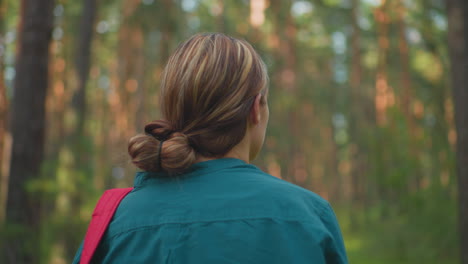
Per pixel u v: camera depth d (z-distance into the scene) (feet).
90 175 23.03
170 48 54.13
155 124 3.00
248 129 3.10
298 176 76.79
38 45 19.99
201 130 2.92
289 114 74.84
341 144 117.80
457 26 19.43
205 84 2.89
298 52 86.89
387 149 35.73
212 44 2.99
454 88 19.48
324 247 2.60
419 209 32.30
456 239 30.53
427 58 62.54
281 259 2.55
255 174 2.91
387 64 70.18
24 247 18.51
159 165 2.91
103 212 3.10
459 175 19.16
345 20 82.74
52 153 27.89
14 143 19.52
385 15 66.08
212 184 2.84
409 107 58.44
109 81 87.81
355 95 78.89
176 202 2.84
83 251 3.03
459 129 19.26
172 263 2.68
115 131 75.41
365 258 36.01
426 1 49.39
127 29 68.08
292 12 70.74
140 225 2.88
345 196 129.18
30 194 19.08
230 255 2.60
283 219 2.63
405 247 32.94
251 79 2.98
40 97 20.02
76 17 55.36
